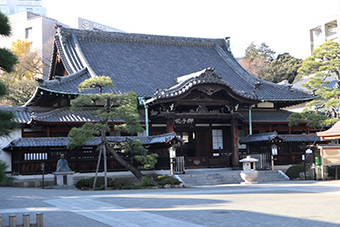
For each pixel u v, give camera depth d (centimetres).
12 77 6931
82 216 1252
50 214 1303
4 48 1211
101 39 4422
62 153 3033
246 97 3578
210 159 3822
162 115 3459
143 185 2722
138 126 2709
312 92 4047
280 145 3600
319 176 3066
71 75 3544
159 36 4688
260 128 3988
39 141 2936
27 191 2297
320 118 3534
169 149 3067
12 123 1184
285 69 8706
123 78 3844
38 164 2942
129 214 1277
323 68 3444
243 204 1520
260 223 1100
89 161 3105
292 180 3206
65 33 4259
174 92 3331
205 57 4669
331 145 3023
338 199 1650
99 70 3881
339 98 3503
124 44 4494
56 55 4241
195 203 1566
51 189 2639
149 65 4212
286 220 1144
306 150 3316
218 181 3061
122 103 2841
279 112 4119
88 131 2602
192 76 3622
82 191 2358
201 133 4025
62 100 3559
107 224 1105
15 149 2931
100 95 2698
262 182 3084
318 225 1061
